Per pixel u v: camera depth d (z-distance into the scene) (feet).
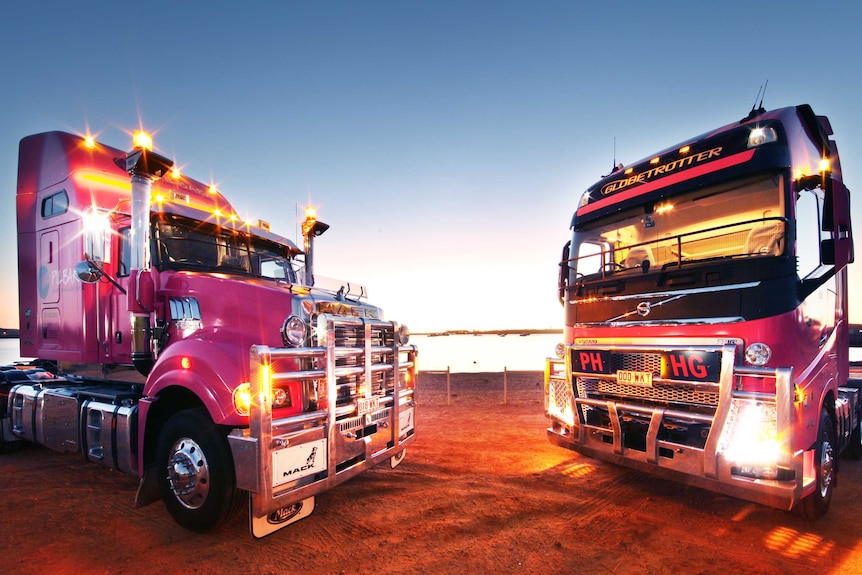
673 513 14.71
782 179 13.41
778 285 12.71
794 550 12.28
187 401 14.73
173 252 16.20
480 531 13.41
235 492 12.36
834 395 15.48
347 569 11.31
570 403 16.90
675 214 15.81
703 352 13.20
